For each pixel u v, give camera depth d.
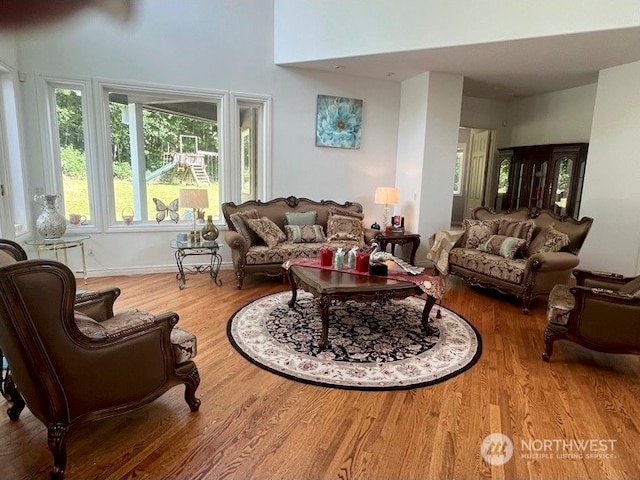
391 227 5.32
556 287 3.31
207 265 5.26
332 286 2.93
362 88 5.60
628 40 3.66
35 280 1.51
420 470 1.78
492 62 4.55
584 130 5.77
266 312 3.68
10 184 3.87
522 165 6.33
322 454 1.86
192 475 1.72
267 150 5.27
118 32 4.41
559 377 2.65
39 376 1.59
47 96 4.33
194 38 4.74
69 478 1.69
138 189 4.99
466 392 2.43
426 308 3.30
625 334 2.66
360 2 4.42
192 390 2.16
